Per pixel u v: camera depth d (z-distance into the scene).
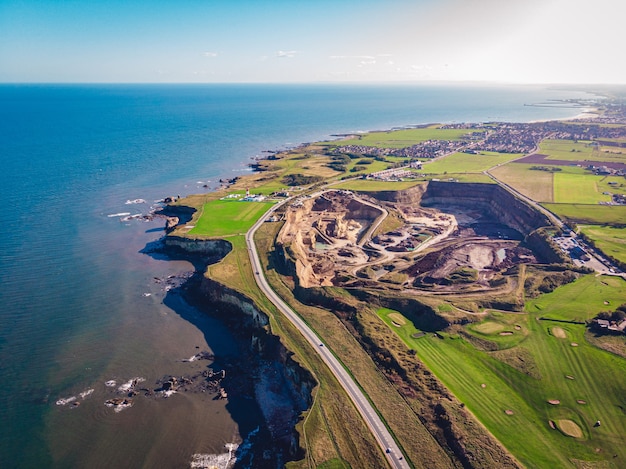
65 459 73.50
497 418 74.19
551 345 93.12
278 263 133.88
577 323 101.06
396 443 69.31
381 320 104.88
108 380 91.94
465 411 74.81
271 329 101.19
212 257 148.88
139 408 84.94
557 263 135.88
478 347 93.75
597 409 75.94
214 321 115.19
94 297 123.50
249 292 117.38
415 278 136.75
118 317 114.75
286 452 75.50
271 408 86.00
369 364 88.31
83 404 85.19
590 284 120.38
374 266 146.62
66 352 99.81
